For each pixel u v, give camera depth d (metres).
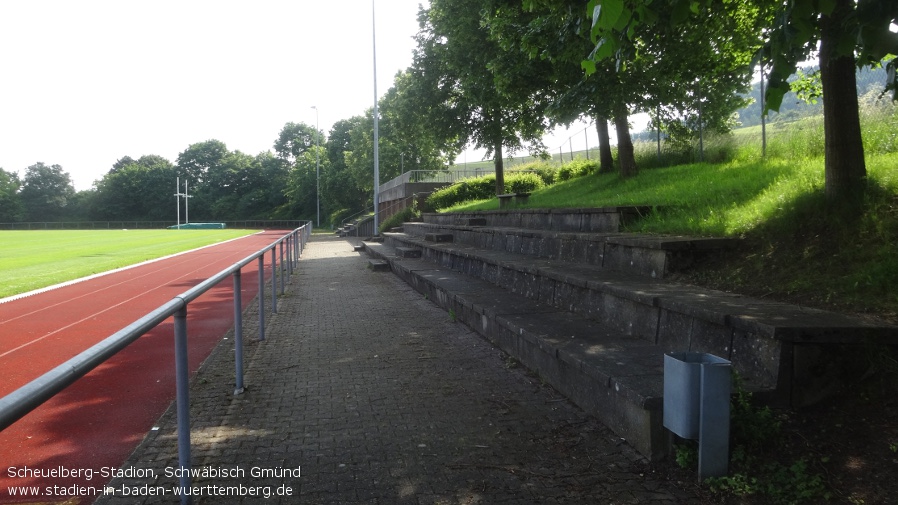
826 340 3.88
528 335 5.98
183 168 111.81
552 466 3.94
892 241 5.12
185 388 3.49
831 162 6.13
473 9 18.56
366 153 59.91
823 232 5.85
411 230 25.77
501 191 25.70
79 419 5.14
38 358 7.58
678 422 3.59
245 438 4.54
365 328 8.82
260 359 7.07
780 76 4.07
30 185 110.75
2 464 4.21
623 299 5.94
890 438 3.46
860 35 3.47
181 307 3.45
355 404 5.32
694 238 6.86
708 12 8.88
